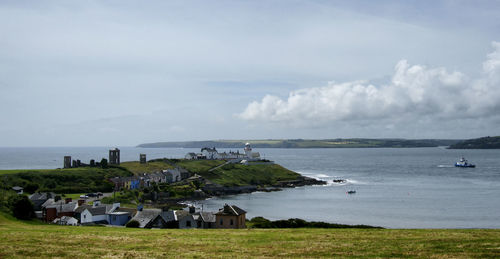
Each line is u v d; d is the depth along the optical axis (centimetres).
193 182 19625
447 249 3756
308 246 4047
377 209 12962
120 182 16812
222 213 8081
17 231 5312
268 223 8844
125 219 9456
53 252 3775
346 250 3828
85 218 9331
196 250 3888
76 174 17275
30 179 15475
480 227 9975
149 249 3938
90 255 3656
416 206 13362
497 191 16812
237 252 3788
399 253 3644
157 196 16288
